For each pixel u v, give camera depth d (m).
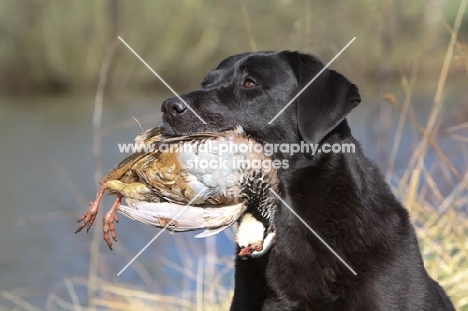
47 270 15.98
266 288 7.95
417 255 7.86
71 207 20.03
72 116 35.59
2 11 43.31
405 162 15.73
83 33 43.16
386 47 15.66
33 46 43.56
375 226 7.75
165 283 13.36
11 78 44.06
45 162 25.98
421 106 22.42
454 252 12.29
